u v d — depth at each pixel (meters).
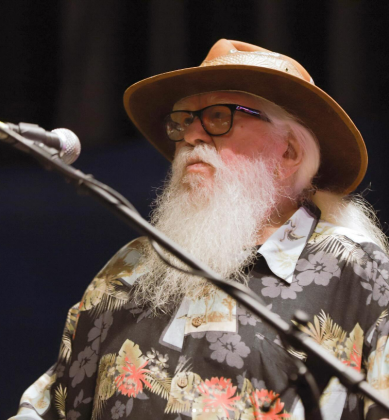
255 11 8.19
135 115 5.11
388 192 7.07
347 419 3.56
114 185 9.13
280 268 3.96
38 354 8.07
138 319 4.04
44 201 9.15
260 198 4.34
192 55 8.80
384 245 4.70
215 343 3.72
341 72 7.61
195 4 8.74
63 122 9.70
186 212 4.30
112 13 9.39
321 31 7.76
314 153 4.61
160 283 4.16
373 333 3.70
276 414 3.49
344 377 2.57
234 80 4.44
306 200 4.51
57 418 4.12
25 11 9.62
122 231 8.70
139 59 9.27
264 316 2.67
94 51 9.52
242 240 4.17
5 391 7.77
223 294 3.91
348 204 4.76
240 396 3.56
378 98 7.42
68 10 9.55
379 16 7.41
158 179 9.06
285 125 4.53
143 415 3.63
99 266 8.56
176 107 4.73
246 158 4.37
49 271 8.64
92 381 4.05
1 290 8.41
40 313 8.33
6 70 9.65
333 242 4.07
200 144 4.39
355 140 4.54
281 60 4.53
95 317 4.21
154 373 3.75
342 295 3.85
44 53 9.68
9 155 9.71
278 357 3.62
